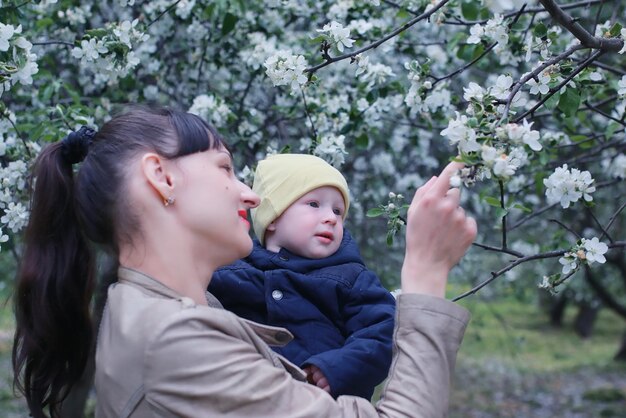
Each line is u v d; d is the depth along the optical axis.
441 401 1.26
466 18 2.90
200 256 1.36
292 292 1.69
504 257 6.92
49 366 1.50
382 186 4.47
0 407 7.37
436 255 1.36
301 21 3.94
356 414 1.25
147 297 1.29
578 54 3.36
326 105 3.18
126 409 1.22
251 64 3.27
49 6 3.31
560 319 17.34
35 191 1.49
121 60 2.63
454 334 1.31
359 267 1.78
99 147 1.39
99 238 1.39
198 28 3.51
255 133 3.56
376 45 2.29
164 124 1.38
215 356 1.21
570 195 2.05
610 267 8.77
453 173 1.41
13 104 3.54
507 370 11.81
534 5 2.84
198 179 1.36
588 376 11.91
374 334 1.61
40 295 1.46
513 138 1.49
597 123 4.18
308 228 1.78
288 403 1.23
